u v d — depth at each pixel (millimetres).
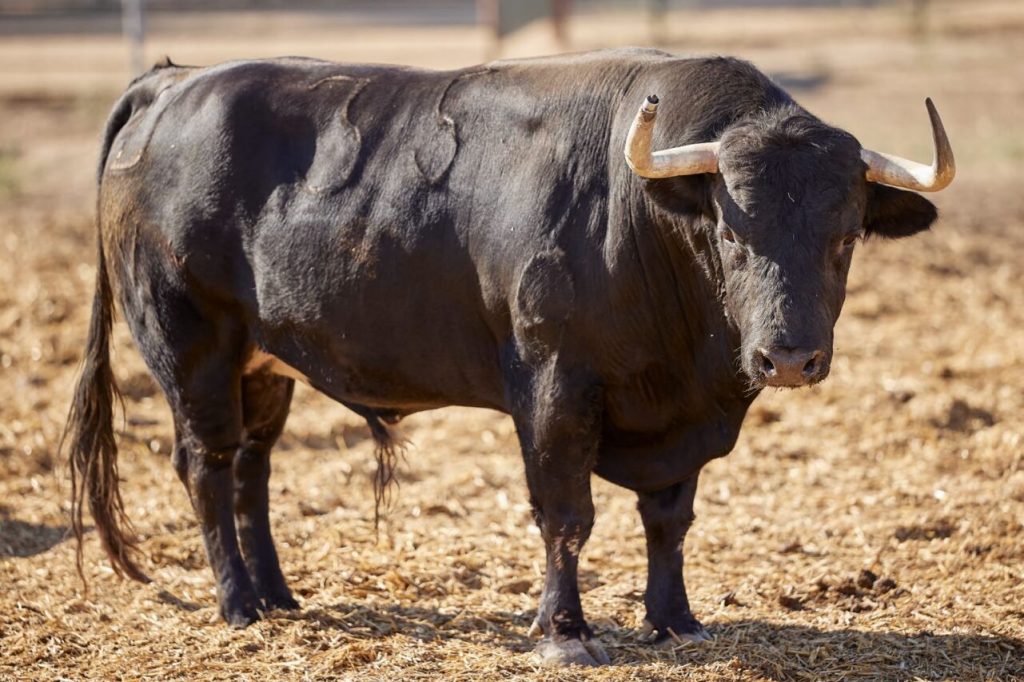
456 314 16781
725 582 19438
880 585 18828
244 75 18375
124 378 28562
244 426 19125
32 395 27844
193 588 19438
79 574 19219
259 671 16469
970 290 35469
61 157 53844
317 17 104750
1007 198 45156
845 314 33562
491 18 79438
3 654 17141
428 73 17812
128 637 17734
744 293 14500
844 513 22219
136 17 65375
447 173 16703
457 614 18281
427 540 21188
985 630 17297
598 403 16047
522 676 15883
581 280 15758
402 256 16766
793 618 17953
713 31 89625
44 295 34406
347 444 26438
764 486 23828
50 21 99812
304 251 17312
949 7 102500
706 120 15562
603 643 17281
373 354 17328
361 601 18812
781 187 14320
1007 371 28891
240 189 17766
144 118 18984
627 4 107688
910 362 29953
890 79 68688
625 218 15617
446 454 25734
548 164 16141
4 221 43156
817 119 15203
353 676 16078
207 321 18266
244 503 18969
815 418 26875
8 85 69000
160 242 18219
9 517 22156
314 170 17453
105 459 19219
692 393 16172
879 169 14797
